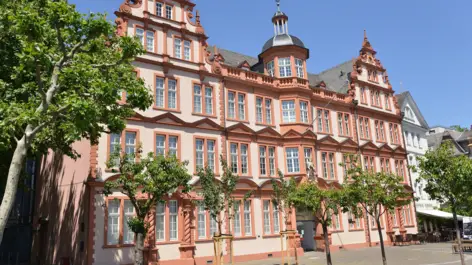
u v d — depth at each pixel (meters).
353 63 42.94
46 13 13.43
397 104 47.25
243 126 31.56
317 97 37.38
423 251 32.81
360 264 25.19
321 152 36.28
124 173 19.03
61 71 13.23
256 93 33.47
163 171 19.00
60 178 29.78
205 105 30.14
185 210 26.75
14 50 17.59
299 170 33.12
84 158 25.70
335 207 22.16
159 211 26.08
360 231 38.00
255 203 31.00
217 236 21.12
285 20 37.97
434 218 47.91
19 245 34.88
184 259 25.94
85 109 12.20
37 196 34.69
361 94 42.81
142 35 28.16
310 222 35.84
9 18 12.55
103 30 13.57
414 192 45.25
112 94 13.92
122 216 24.48
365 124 42.31
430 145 68.81
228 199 21.91
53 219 30.00
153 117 26.81
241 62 36.25
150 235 24.88
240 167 30.73
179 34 30.02
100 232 23.52
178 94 28.67
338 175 37.06
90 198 23.59
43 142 19.73
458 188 20.81
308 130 34.09
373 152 41.72
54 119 12.85
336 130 38.72
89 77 13.78
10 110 13.01
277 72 35.25
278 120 34.41
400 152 45.34
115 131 17.28
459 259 26.72
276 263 26.97
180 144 27.84
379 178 21.34
